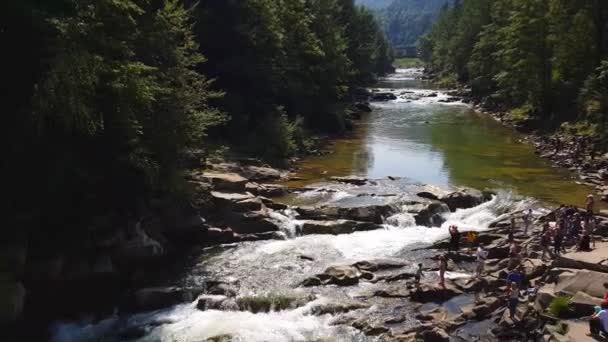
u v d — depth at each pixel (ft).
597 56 217.36
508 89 278.67
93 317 89.66
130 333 83.92
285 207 129.49
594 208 129.70
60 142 92.48
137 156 101.35
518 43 251.19
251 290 94.02
